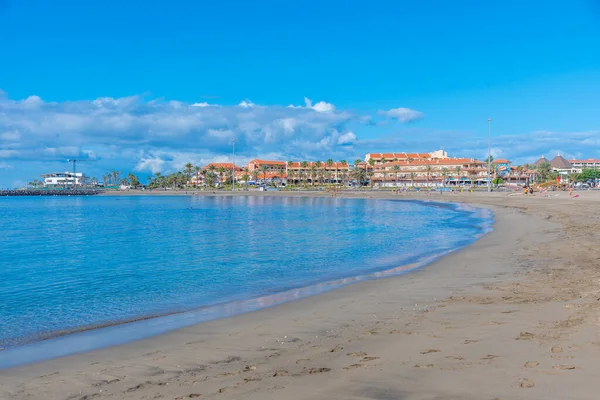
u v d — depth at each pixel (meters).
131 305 14.71
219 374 7.57
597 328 8.54
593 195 89.06
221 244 32.38
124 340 10.34
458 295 13.37
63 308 14.49
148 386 7.21
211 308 13.60
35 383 7.61
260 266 22.34
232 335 10.29
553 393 5.84
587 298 11.50
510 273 16.75
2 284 19.03
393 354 7.96
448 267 19.02
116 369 8.20
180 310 13.71
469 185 190.75
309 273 19.92
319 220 54.34
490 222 43.31
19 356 9.33
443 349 8.04
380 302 13.07
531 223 38.19
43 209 94.81
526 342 8.05
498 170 197.25
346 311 12.16
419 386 6.39
